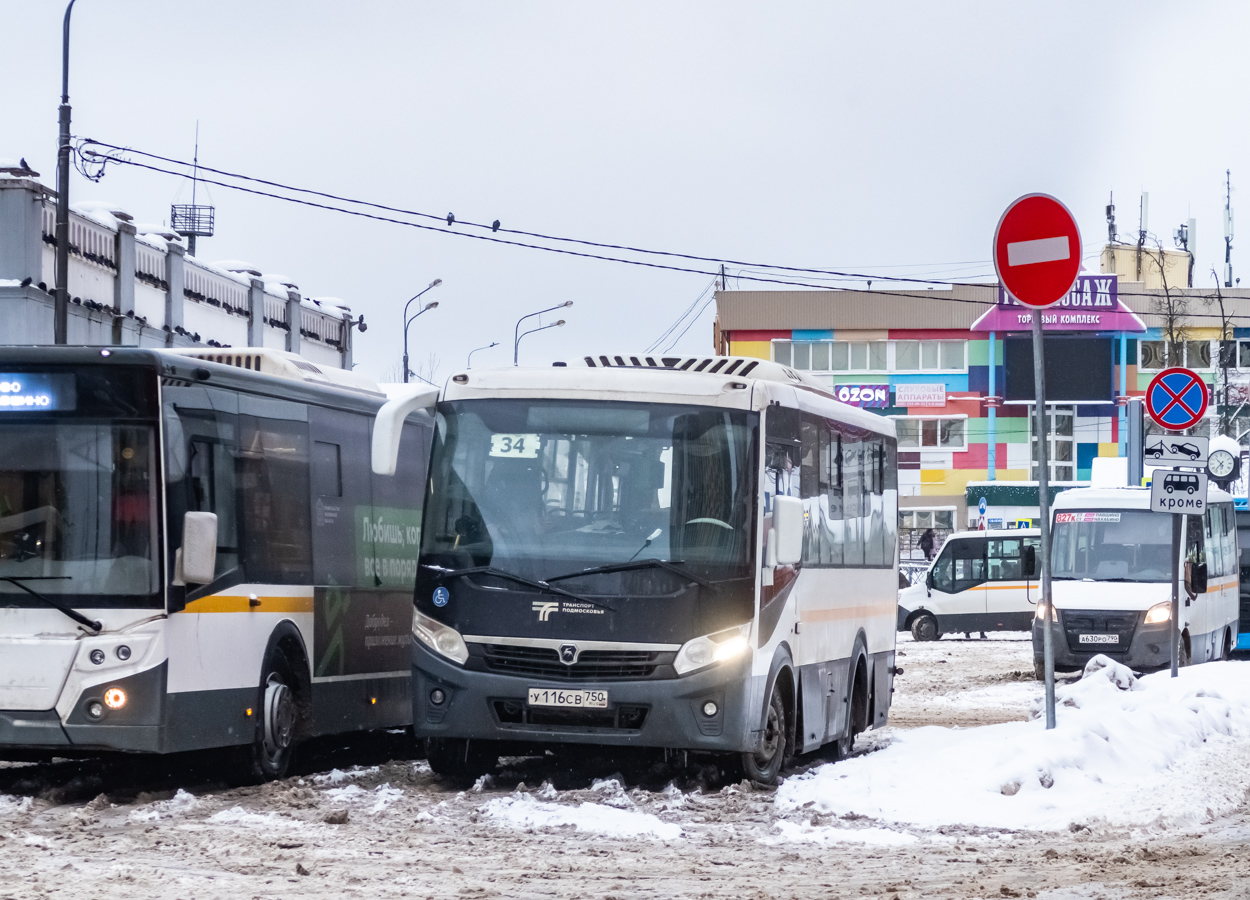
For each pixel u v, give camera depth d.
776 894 9.41
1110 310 91.12
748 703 13.88
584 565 13.90
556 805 12.70
